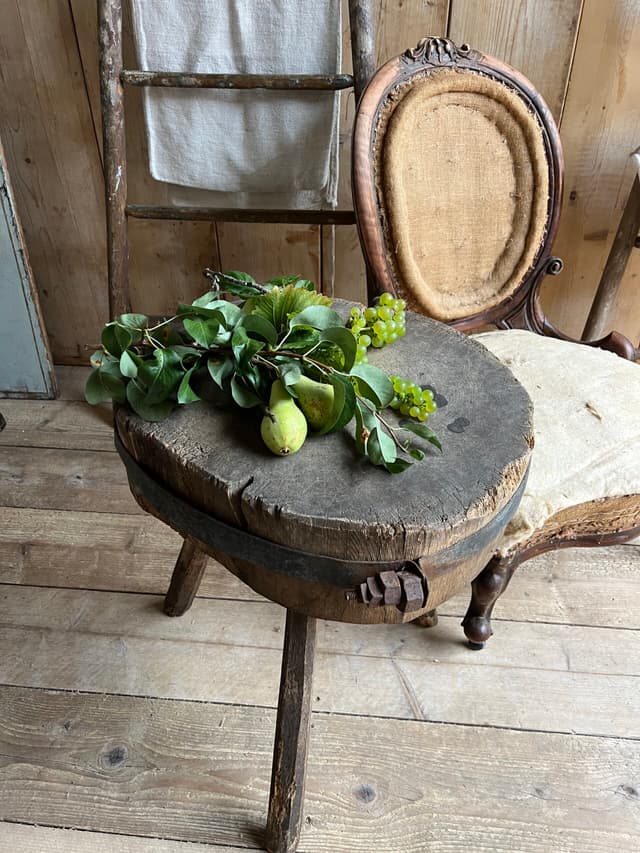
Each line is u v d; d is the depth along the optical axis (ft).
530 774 3.05
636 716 3.28
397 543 1.91
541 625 3.69
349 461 2.12
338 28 3.58
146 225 4.80
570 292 4.94
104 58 3.62
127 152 4.50
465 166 3.54
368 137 3.25
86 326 5.49
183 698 3.36
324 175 4.06
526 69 4.00
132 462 2.36
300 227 4.69
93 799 2.96
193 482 2.10
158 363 2.18
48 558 4.09
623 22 3.75
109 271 4.17
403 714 3.28
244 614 3.77
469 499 1.98
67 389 5.49
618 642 3.61
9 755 3.12
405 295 3.62
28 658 3.53
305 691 2.56
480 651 3.57
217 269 4.99
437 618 3.73
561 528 2.98
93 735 3.20
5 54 4.11
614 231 4.58
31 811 2.92
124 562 4.07
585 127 4.17
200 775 3.05
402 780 3.03
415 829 2.86
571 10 3.74
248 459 2.11
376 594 1.93
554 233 3.78
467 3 3.79
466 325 3.88
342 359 2.19
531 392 3.19
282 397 2.08
